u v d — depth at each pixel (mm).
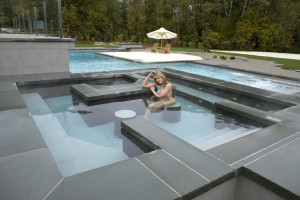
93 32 31406
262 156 2227
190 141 3168
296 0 31672
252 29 30375
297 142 2562
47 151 2248
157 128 2867
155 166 2006
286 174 1931
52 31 7203
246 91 5250
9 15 7113
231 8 33406
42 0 7043
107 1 36062
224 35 31953
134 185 1745
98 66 10812
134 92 5004
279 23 32094
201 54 17188
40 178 1821
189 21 33969
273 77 8344
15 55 6449
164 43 29547
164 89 4895
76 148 2875
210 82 6117
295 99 4648
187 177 1853
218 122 3814
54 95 5098
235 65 10781
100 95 4633
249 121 3762
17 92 4363
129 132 2928
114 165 2010
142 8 35969
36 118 3826
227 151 2316
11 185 1732
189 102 4945
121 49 19828
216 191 1923
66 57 7211
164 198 1608
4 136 2562
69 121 3717
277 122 3324
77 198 1604
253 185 1993
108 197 1614
